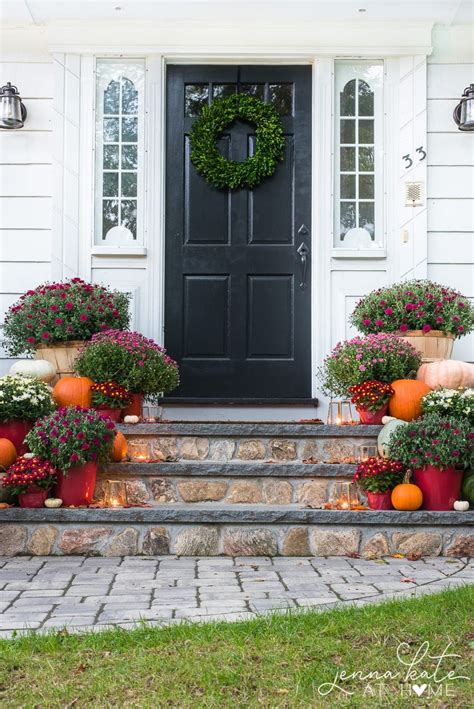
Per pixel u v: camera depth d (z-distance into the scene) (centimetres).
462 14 584
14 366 529
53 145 601
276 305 609
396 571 377
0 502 427
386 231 604
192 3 568
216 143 613
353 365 509
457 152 604
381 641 263
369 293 591
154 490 457
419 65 605
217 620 286
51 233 599
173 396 605
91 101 605
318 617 284
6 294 597
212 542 416
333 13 585
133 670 239
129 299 586
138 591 336
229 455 489
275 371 607
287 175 612
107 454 443
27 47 605
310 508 440
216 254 611
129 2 565
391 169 607
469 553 416
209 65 612
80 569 381
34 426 457
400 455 436
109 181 609
